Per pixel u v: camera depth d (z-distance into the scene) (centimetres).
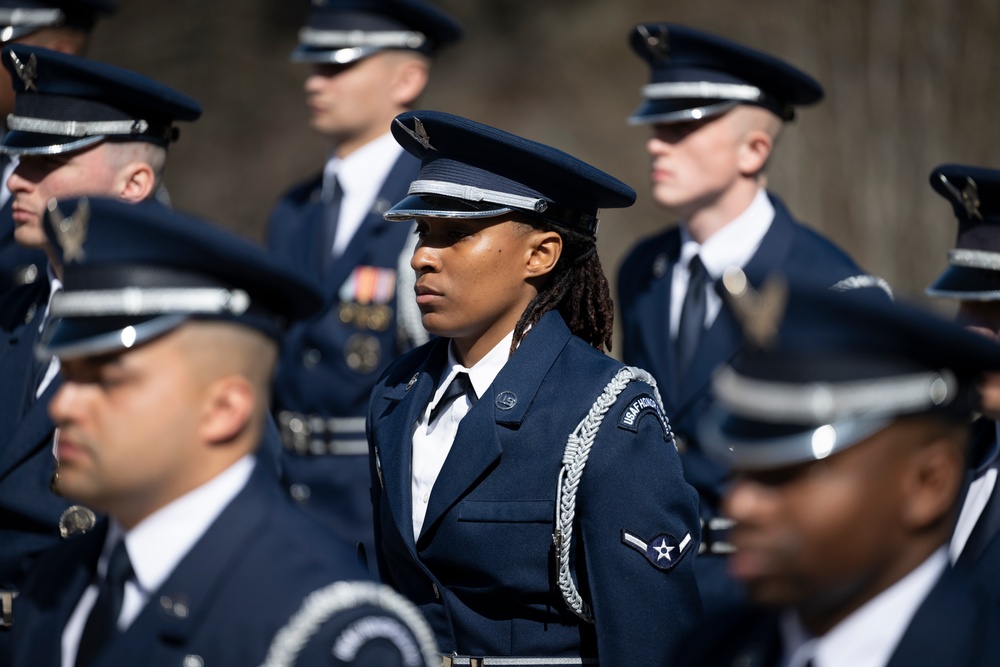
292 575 779
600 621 1084
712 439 751
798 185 3844
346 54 2139
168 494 800
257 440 830
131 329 781
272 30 5034
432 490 1130
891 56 3819
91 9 2045
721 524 1673
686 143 1853
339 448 1994
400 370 1241
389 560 1176
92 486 790
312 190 2217
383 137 2158
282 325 858
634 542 1084
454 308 1130
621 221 4562
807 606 726
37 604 856
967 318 1311
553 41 5103
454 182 1126
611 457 1091
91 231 794
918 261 3712
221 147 4928
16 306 1424
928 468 715
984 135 3675
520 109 5000
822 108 3891
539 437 1107
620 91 5000
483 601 1117
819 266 1794
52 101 1441
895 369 707
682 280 1866
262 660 757
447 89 5059
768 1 4284
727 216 1847
